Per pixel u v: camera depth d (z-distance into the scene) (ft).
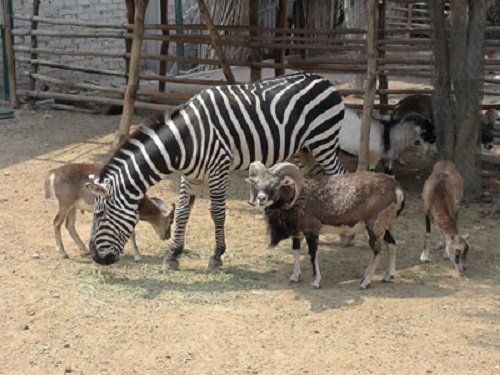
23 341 27.09
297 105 31.30
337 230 29.50
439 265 31.30
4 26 48.42
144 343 27.04
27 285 29.66
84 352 26.68
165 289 29.53
